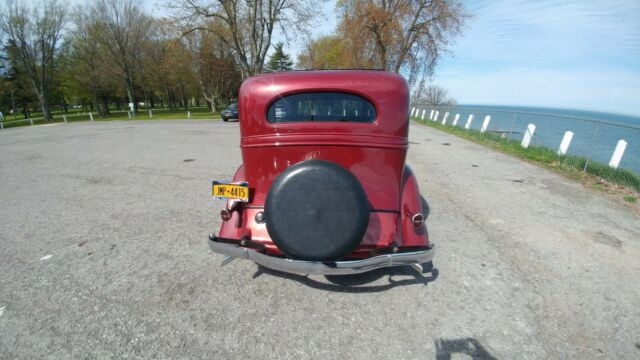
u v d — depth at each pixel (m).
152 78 41.53
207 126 19.25
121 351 2.10
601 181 6.03
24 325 2.34
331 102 2.59
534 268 3.05
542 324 2.33
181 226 4.07
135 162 7.98
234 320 2.38
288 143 2.65
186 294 2.68
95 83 36.91
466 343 2.15
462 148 9.94
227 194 2.68
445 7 20.84
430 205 4.72
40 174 6.89
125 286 2.80
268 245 2.62
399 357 2.04
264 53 25.59
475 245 3.50
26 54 33.00
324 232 2.23
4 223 4.21
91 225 4.12
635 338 2.20
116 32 35.66
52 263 3.20
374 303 2.55
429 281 2.85
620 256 3.28
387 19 21.75
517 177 6.36
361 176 2.67
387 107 2.58
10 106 47.47
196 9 22.88
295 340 2.19
